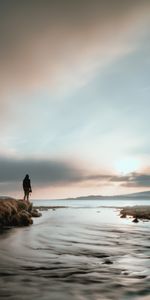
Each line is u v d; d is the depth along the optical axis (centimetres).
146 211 5738
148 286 1124
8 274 1282
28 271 1330
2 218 3425
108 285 1137
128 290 1081
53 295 1031
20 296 1018
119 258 1627
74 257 1648
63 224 3856
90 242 2244
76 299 997
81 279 1207
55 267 1409
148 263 1499
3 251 1828
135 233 2853
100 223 4053
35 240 2316
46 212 7525
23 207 4288
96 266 1430
